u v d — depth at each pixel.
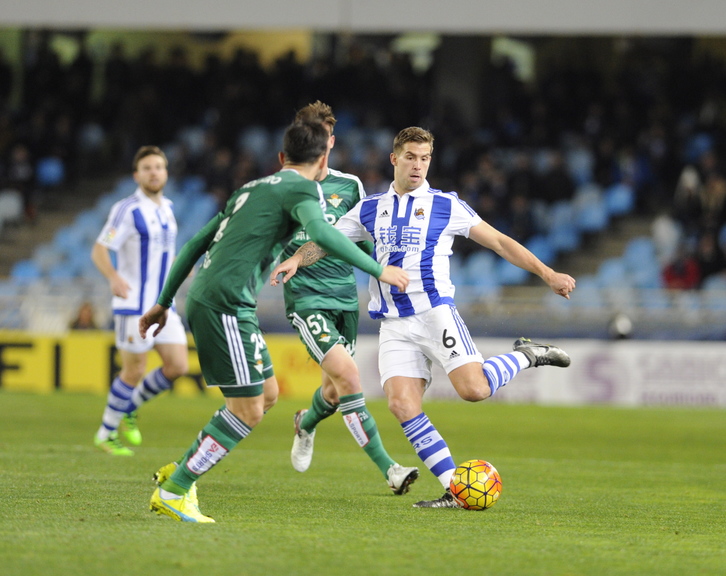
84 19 69.62
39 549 12.87
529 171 71.25
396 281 14.69
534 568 12.53
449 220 19.05
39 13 69.38
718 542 15.23
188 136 80.06
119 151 78.56
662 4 68.44
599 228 71.94
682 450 33.06
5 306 56.44
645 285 67.06
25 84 80.19
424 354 19.03
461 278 66.19
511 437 36.22
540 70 86.56
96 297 57.12
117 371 51.66
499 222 69.56
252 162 73.81
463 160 73.94
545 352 19.91
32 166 76.31
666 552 14.06
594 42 85.44
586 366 53.00
